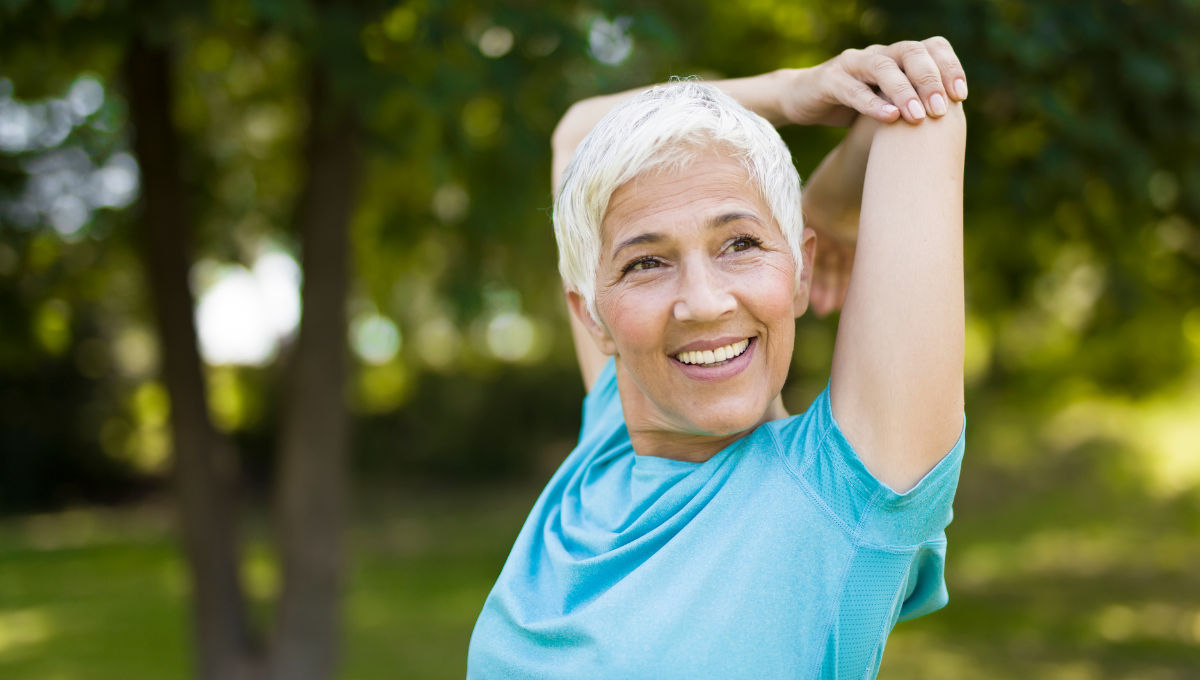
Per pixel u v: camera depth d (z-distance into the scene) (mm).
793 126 4027
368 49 3146
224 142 5836
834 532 881
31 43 3066
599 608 905
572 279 1002
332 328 4137
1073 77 3311
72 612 7586
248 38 3695
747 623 869
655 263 900
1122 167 3365
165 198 4160
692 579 890
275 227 5996
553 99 3504
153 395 13805
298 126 5586
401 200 5047
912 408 867
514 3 3234
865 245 918
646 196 883
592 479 1116
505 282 5047
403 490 13305
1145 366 11211
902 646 5898
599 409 1290
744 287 883
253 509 12266
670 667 866
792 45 4281
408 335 10844
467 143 3473
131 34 2961
